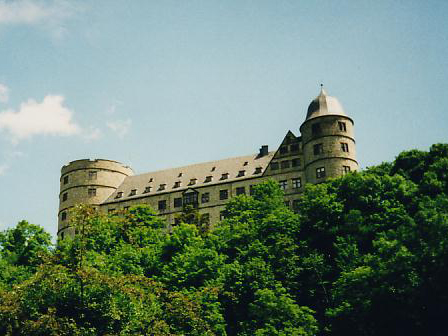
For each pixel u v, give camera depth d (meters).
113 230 50.34
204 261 45.25
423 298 36.06
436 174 52.69
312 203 55.59
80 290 29.84
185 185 92.06
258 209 60.81
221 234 55.47
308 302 47.19
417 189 52.34
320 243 52.66
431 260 36.16
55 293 29.56
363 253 47.84
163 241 54.12
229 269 45.22
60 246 39.88
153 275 45.66
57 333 27.83
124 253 44.38
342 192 57.12
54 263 31.78
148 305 31.81
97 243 45.78
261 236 52.88
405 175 57.19
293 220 54.81
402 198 52.34
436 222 37.41
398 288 37.00
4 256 58.56
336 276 48.38
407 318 37.44
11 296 29.42
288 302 40.53
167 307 32.62
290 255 48.94
